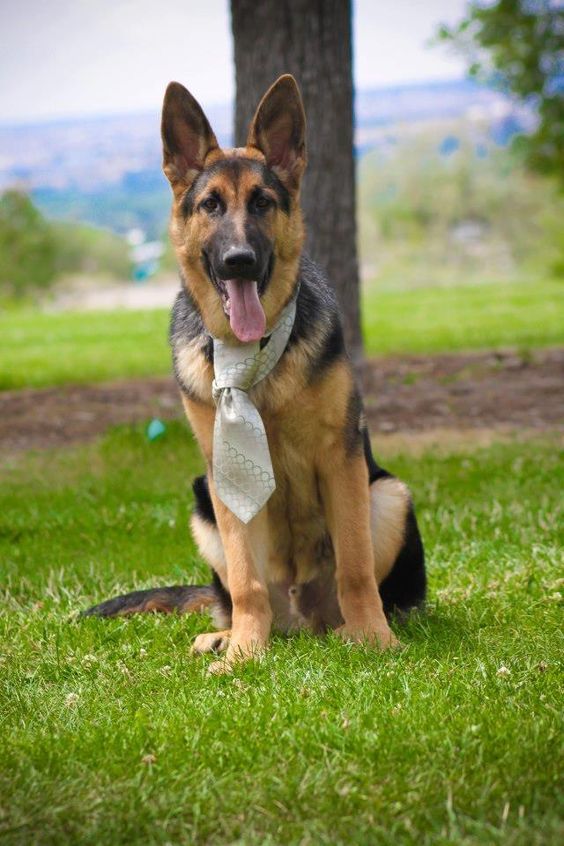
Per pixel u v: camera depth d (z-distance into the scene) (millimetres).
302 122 4660
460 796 2906
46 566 5883
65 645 4477
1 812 2936
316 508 4656
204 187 4551
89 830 2824
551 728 3283
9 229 34000
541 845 2621
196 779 3090
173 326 4844
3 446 9555
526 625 4418
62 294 38406
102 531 6555
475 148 46031
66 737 3414
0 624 4840
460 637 4324
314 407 4379
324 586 4914
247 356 4367
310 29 8758
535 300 23234
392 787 2971
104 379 13484
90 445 9312
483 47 18891
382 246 44094
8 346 18125
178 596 5000
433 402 10805
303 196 9141
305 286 4629
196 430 4637
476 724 3326
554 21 18297
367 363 13914
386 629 4438
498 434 9258
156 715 3607
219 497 4422
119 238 44719
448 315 20641
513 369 12812
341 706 3578
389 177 45938
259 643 4344
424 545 5848
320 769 3084
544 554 5383
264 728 3408
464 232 44375
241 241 4262
